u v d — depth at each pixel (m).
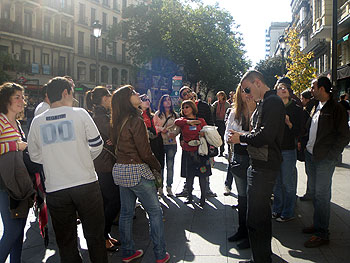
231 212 5.47
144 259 3.89
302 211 5.39
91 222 3.18
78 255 3.27
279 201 5.16
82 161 3.11
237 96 4.38
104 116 4.36
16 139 3.34
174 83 19.91
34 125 3.12
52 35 41.56
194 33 40.12
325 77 4.05
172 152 6.60
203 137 5.72
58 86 3.15
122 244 3.82
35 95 37.00
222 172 8.52
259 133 3.16
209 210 5.61
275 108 3.16
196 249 4.11
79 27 45.44
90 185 3.13
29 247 4.32
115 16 51.50
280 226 4.78
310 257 3.78
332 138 3.98
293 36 22.59
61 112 3.11
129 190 3.72
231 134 3.33
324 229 4.09
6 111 3.44
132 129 3.52
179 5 40.28
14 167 3.24
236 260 3.80
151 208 3.68
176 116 6.71
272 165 3.26
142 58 41.00
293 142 4.82
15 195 3.23
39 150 3.15
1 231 4.61
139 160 3.60
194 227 4.84
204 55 40.50
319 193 4.07
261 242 3.34
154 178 3.66
